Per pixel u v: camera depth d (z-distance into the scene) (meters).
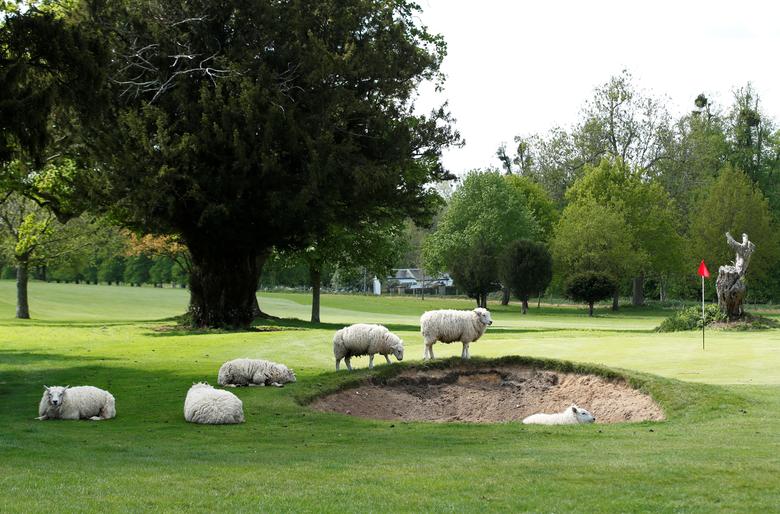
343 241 48.41
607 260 72.06
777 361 21.36
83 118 19.09
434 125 37.56
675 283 87.69
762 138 85.19
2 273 116.94
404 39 36.97
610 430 12.51
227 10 33.56
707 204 73.75
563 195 90.25
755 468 8.60
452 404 17.84
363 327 18.55
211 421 13.12
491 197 81.69
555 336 32.75
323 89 33.25
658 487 7.73
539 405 17.42
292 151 32.50
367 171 32.94
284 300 86.56
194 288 38.34
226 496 7.37
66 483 7.94
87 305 68.38
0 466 8.96
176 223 35.03
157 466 9.14
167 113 32.97
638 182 75.56
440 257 82.62
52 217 50.16
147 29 32.94
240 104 31.56
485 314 19.08
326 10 34.56
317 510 6.83
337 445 11.15
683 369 20.09
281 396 15.80
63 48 17.14
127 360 23.61
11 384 18.42
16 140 17.55
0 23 19.03
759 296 82.44
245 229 35.03
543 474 8.39
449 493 7.51
